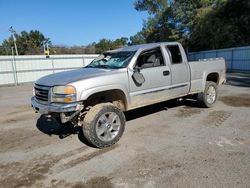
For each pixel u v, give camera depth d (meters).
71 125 5.98
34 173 3.68
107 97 4.95
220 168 3.48
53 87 4.30
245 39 28.12
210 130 5.14
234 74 19.16
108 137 4.52
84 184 3.29
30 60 24.34
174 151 4.15
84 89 4.23
